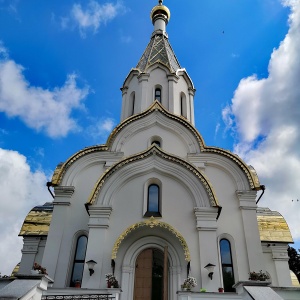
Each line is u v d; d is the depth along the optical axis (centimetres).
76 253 1539
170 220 1422
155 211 1472
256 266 1455
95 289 1150
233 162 1720
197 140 1809
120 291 1208
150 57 2419
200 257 1341
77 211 1620
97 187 1473
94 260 1336
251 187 1638
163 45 2577
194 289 1293
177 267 1355
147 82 2197
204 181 1477
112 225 1416
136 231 1388
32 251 1811
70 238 1550
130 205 1458
